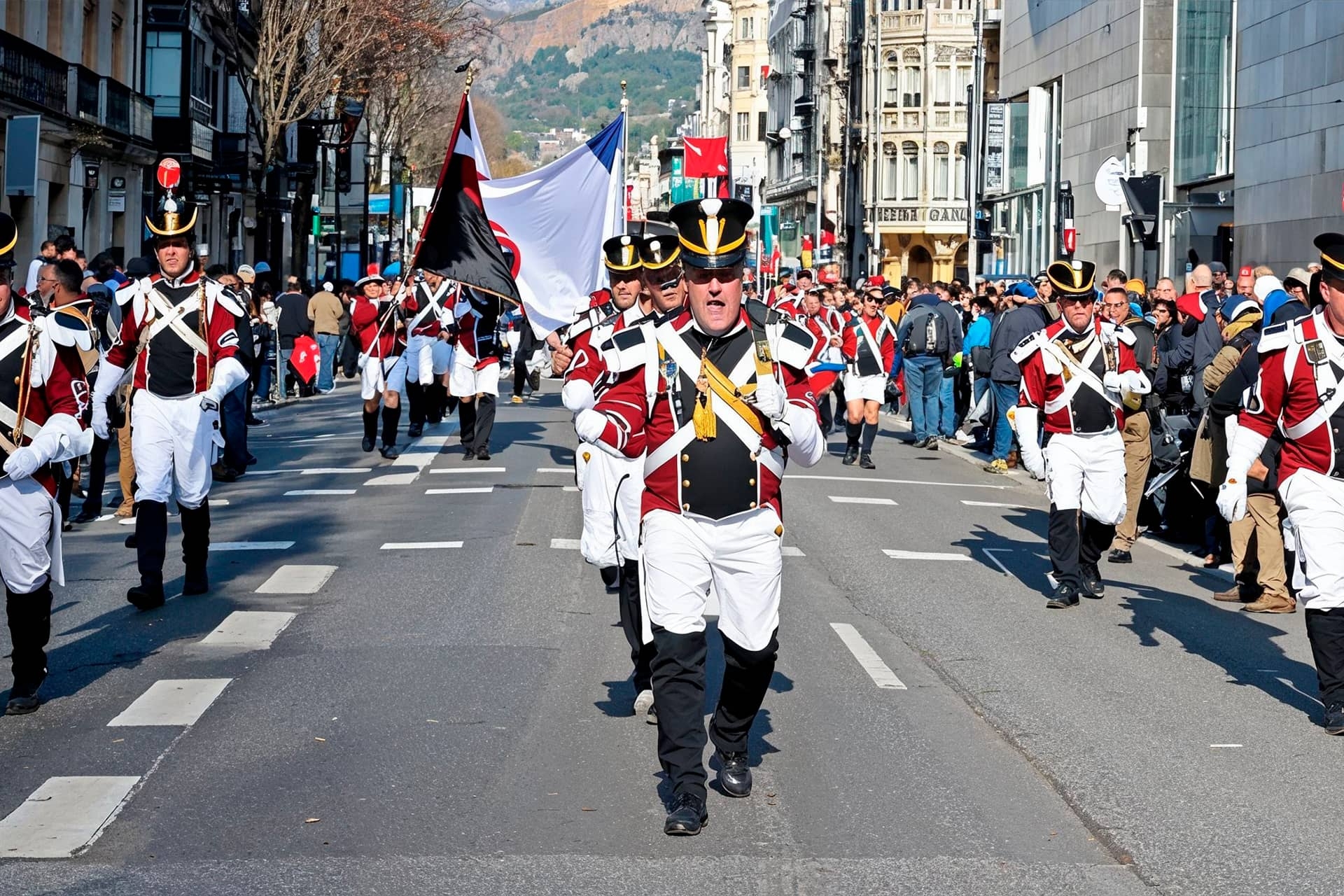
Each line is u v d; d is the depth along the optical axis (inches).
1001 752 299.7
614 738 301.9
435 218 642.2
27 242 1395.2
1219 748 304.8
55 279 510.6
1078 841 249.9
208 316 418.6
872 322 832.3
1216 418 504.4
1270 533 446.0
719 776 271.6
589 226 648.4
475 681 344.8
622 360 249.4
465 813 258.2
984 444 909.2
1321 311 327.6
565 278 647.8
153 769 281.0
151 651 373.7
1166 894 226.8
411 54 1846.7
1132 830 254.8
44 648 374.3
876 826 254.7
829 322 765.9
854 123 3326.8
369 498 639.8
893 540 569.0
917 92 3051.2
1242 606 460.8
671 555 249.6
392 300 787.4
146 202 1786.4
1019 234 1984.5
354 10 1658.5
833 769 286.7
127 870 232.1
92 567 486.3
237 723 310.8
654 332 249.9
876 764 290.2
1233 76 1402.6
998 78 2262.6
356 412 1123.3
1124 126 1588.3
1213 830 255.3
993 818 260.4
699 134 6072.8
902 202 3068.4
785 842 246.1
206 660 364.2
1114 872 235.6
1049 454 447.2
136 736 301.7
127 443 586.6
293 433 955.3
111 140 1541.6
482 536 542.3
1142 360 550.0
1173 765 292.5
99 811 257.6
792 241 3890.3
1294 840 251.1
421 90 2564.0
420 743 297.9
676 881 228.4
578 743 298.5
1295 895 227.1
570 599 435.8
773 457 252.7
